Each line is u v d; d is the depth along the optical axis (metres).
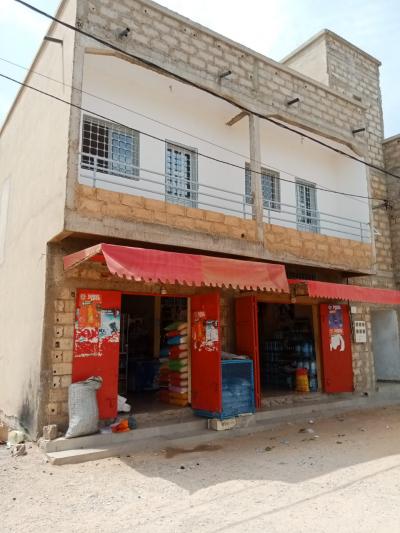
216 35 10.32
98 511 5.07
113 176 9.72
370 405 12.68
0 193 14.05
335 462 6.87
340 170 14.62
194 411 9.39
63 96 8.38
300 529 4.40
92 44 8.27
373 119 17.00
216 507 5.09
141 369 12.30
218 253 9.62
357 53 17.45
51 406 7.79
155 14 9.34
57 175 8.09
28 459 6.98
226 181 11.74
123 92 10.14
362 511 4.82
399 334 15.30
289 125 12.10
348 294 10.55
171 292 9.66
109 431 7.84
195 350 9.55
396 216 16.17
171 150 10.89
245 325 10.61
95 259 7.73
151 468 6.66
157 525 4.64
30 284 9.15
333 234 14.33
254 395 9.77
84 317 8.28
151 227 8.42
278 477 6.15
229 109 11.59
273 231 10.60
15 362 9.75
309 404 11.37
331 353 12.66
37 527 4.66
